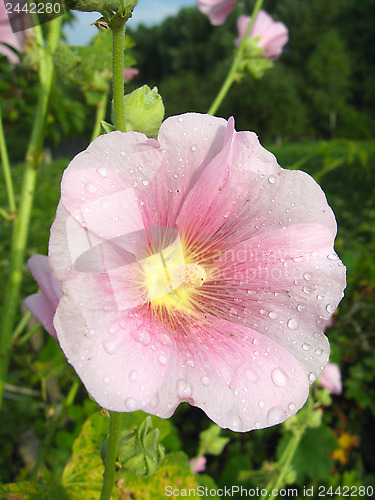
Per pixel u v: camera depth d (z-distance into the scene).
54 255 0.10
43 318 0.14
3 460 0.35
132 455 0.13
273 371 0.12
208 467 0.38
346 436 0.41
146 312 0.13
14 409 0.35
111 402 0.10
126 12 0.10
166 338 0.12
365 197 1.00
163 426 0.19
